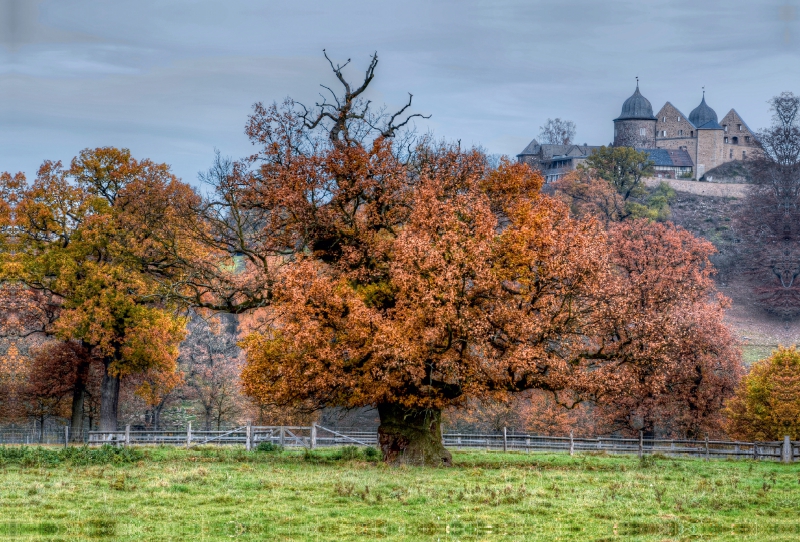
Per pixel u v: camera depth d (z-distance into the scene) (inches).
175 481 1418.6
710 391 3378.4
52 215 3036.4
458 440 2513.5
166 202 2785.4
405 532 1067.3
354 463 1833.2
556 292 1769.2
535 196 2053.4
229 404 4109.3
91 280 2918.3
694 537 1059.3
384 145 1968.5
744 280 7450.8
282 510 1189.7
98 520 1093.8
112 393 3100.4
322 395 1882.4
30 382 3230.8
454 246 1696.6
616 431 3622.0
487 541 1018.7
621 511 1219.2
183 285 2351.1
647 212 7219.5
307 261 1804.9
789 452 2210.9
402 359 1673.2
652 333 1865.2
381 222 1967.3
